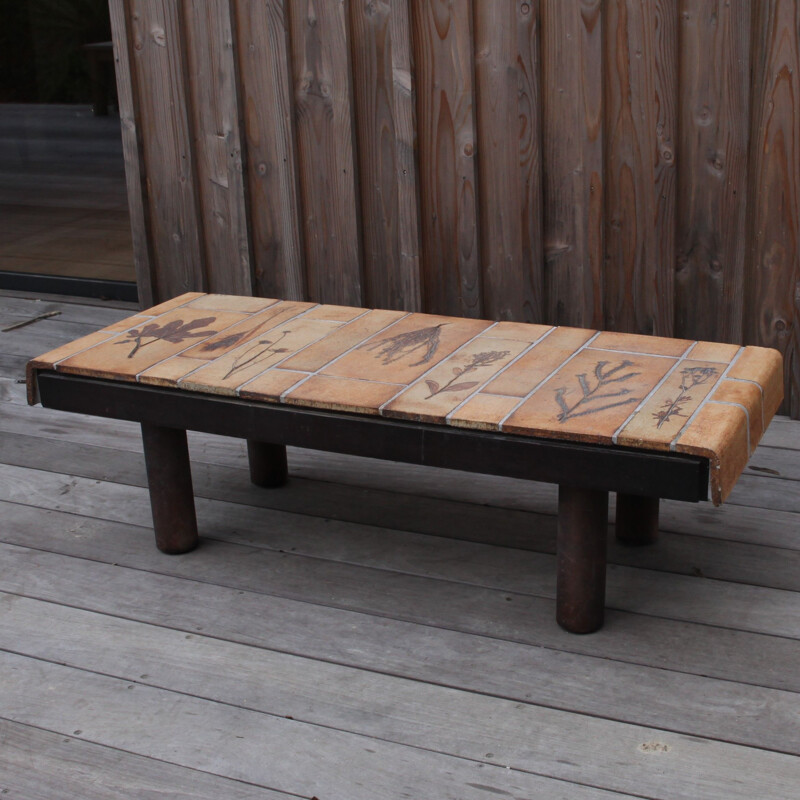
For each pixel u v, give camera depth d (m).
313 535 2.51
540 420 1.90
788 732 1.79
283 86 3.37
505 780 1.70
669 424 1.85
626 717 1.84
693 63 2.87
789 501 2.58
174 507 2.40
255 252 3.66
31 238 4.42
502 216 3.24
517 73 3.07
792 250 2.89
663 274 3.09
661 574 2.29
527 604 2.19
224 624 2.17
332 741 1.81
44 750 1.81
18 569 2.41
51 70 4.11
